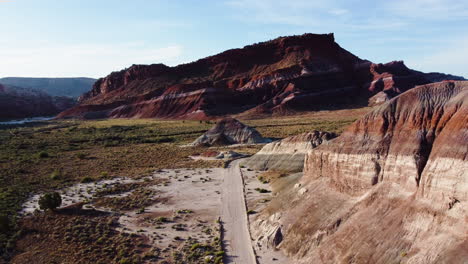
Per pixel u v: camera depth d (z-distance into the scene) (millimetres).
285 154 76000
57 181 71562
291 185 50844
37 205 54812
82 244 40031
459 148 25609
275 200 45531
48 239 41688
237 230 42625
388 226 27672
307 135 75750
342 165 36656
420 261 23500
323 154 41188
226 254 36219
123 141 132500
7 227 43656
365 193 32531
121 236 42156
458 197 24125
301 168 69312
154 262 35531
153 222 46969
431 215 25391
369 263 26172
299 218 36719
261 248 36375
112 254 37562
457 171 24750
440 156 26688
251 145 111500
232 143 118438
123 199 57812
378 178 32250
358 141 36344
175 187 65062
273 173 70438
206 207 52531
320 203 36469
